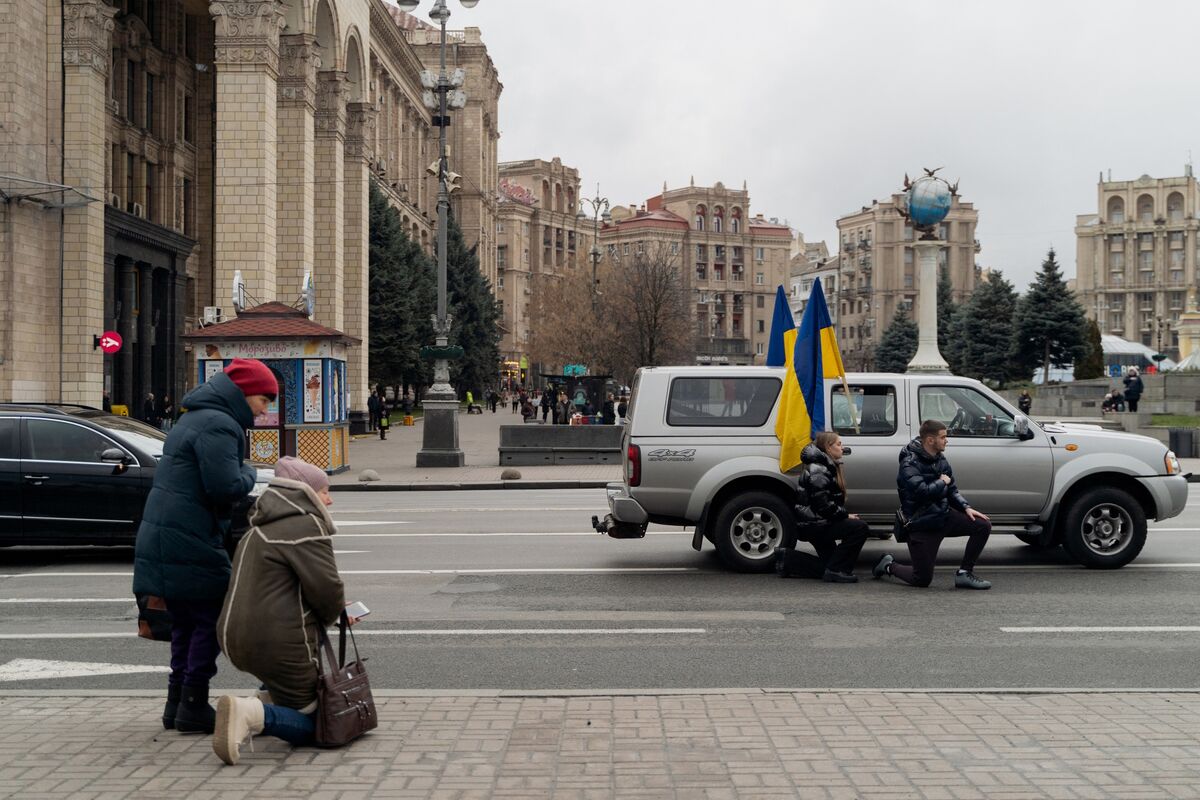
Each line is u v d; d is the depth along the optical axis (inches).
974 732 219.6
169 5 1681.8
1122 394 1524.4
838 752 207.0
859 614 363.6
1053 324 2797.7
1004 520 447.2
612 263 3169.3
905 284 5743.1
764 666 293.9
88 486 473.7
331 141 1604.3
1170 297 6220.5
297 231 1400.1
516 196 5487.2
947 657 303.4
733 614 364.5
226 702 199.9
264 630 207.9
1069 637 328.2
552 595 400.8
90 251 1224.8
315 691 213.5
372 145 2112.5
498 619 358.0
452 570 458.0
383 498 829.2
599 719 229.8
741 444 445.4
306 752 209.3
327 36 1590.8
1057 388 2314.2
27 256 1173.7
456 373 2743.6
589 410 1785.2
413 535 578.6
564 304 3363.7
